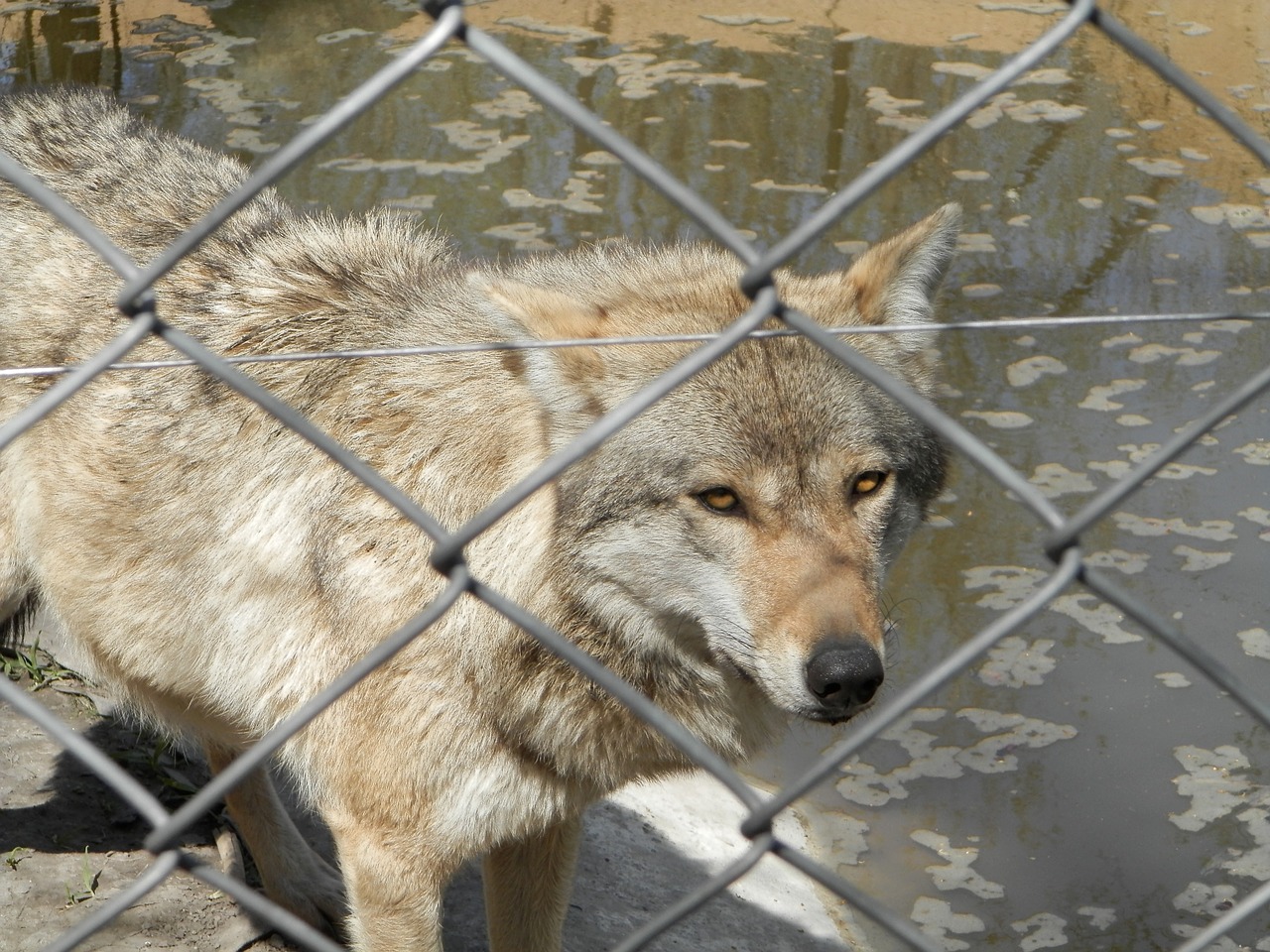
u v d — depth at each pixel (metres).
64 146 3.91
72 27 10.70
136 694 3.70
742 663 2.81
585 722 3.06
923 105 10.02
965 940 4.27
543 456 2.96
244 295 3.41
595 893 4.23
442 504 3.04
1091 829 4.71
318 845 4.30
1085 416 6.74
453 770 3.04
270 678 3.22
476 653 2.96
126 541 3.41
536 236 8.02
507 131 9.38
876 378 1.26
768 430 2.82
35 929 3.54
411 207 8.27
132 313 1.20
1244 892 4.43
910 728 5.17
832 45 11.12
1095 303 7.54
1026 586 5.74
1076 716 5.20
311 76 10.07
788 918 4.39
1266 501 6.25
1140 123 9.83
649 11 11.74
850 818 4.79
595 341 2.09
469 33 1.10
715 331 2.95
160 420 3.34
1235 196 8.81
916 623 5.55
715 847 4.71
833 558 2.76
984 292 7.62
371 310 3.31
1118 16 11.81
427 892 3.15
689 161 9.02
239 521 3.25
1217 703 5.27
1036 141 9.52
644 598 2.96
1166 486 6.33
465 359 3.07
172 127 9.08
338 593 3.10
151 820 1.29
